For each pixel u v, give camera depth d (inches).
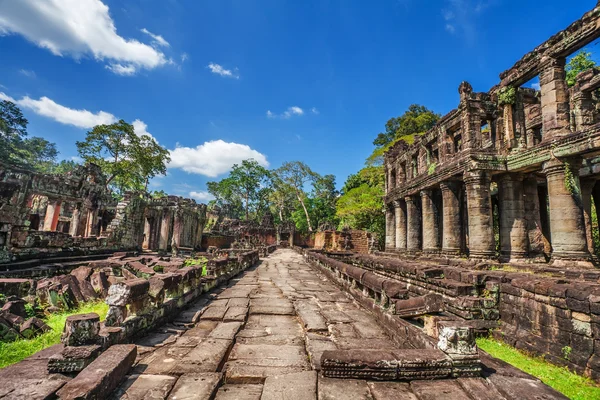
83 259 625.0
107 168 1368.1
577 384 200.7
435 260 603.5
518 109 543.5
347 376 154.7
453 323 169.2
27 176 599.8
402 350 165.3
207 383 148.6
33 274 453.1
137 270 456.4
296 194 2503.7
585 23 402.9
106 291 373.4
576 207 411.8
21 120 1969.7
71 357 140.8
